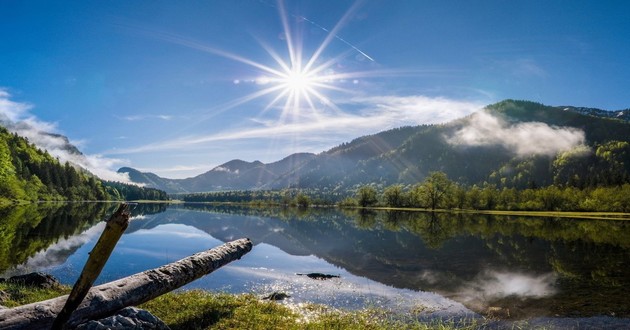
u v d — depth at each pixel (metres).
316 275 21.05
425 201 135.12
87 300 8.05
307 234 46.75
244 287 18.09
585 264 24.84
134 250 29.28
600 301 15.64
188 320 10.56
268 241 38.66
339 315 13.30
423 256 28.77
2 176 107.69
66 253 26.05
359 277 21.02
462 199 131.38
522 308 14.77
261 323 10.83
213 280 19.44
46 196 144.88
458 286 18.77
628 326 12.57
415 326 12.30
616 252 30.62
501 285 18.94
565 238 41.78
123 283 9.09
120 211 5.11
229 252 12.66
